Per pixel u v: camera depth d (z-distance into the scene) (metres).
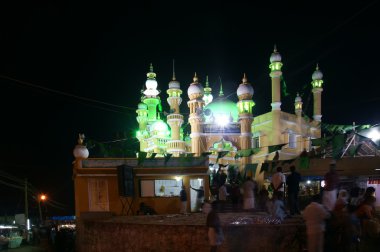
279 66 44.47
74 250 24.30
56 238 24.52
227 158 42.62
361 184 23.38
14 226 39.25
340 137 20.20
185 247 14.72
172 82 44.53
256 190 20.56
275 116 43.28
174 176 25.66
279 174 16.97
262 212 19.03
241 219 15.95
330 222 11.66
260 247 13.55
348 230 11.59
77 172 24.45
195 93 43.62
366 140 22.94
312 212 10.91
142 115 48.91
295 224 13.55
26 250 27.64
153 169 25.45
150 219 19.17
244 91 43.34
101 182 24.73
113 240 17.70
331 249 11.51
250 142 42.50
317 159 22.50
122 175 23.69
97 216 23.03
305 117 46.41
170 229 15.13
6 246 29.05
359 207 13.34
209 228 12.40
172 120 43.59
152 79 51.12
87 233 20.39
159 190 25.48
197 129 42.94
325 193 14.23
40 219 42.59
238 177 28.67
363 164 21.47
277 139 42.75
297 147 44.41
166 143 44.56
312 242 10.81
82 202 24.22
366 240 12.96
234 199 21.83
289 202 16.70
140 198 25.17
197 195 25.03
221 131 43.34
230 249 13.76
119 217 21.67
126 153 25.69
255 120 45.78
